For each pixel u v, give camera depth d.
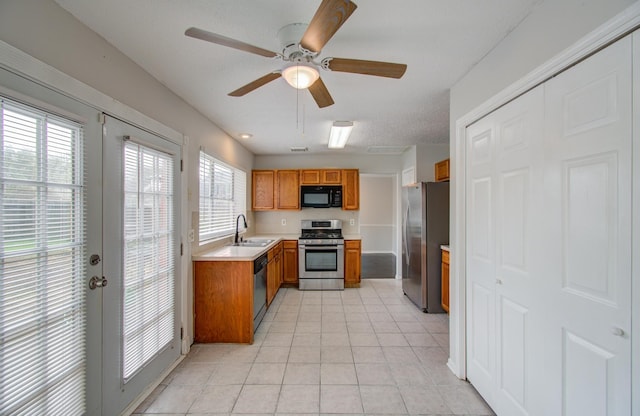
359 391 1.92
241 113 2.81
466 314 2.04
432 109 2.72
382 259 7.21
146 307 1.89
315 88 1.70
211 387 1.96
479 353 1.88
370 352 2.45
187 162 2.49
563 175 1.20
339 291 4.28
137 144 1.80
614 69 0.99
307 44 1.21
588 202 1.09
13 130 1.08
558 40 1.20
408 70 1.93
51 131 1.23
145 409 1.74
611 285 1.01
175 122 2.32
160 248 2.06
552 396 1.26
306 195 4.75
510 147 1.55
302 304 3.68
